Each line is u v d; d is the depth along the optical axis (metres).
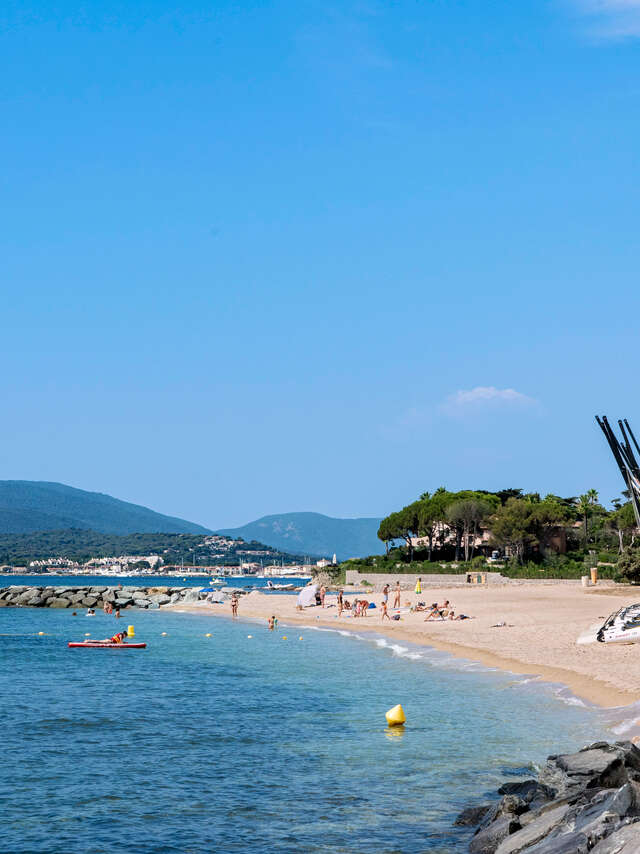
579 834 13.12
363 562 150.75
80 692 35.12
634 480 58.62
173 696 33.72
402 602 90.12
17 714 29.73
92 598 125.75
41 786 20.28
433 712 28.55
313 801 18.97
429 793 19.36
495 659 40.66
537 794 17.41
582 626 51.22
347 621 73.62
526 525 127.19
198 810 18.41
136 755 23.31
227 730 26.62
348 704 31.17
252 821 17.67
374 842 16.33
